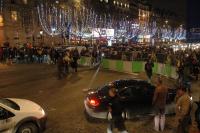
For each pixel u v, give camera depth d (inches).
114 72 1152.8
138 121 509.0
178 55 1227.2
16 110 401.1
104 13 3565.5
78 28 2682.1
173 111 537.3
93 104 497.7
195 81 969.5
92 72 1144.2
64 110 581.6
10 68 1256.2
